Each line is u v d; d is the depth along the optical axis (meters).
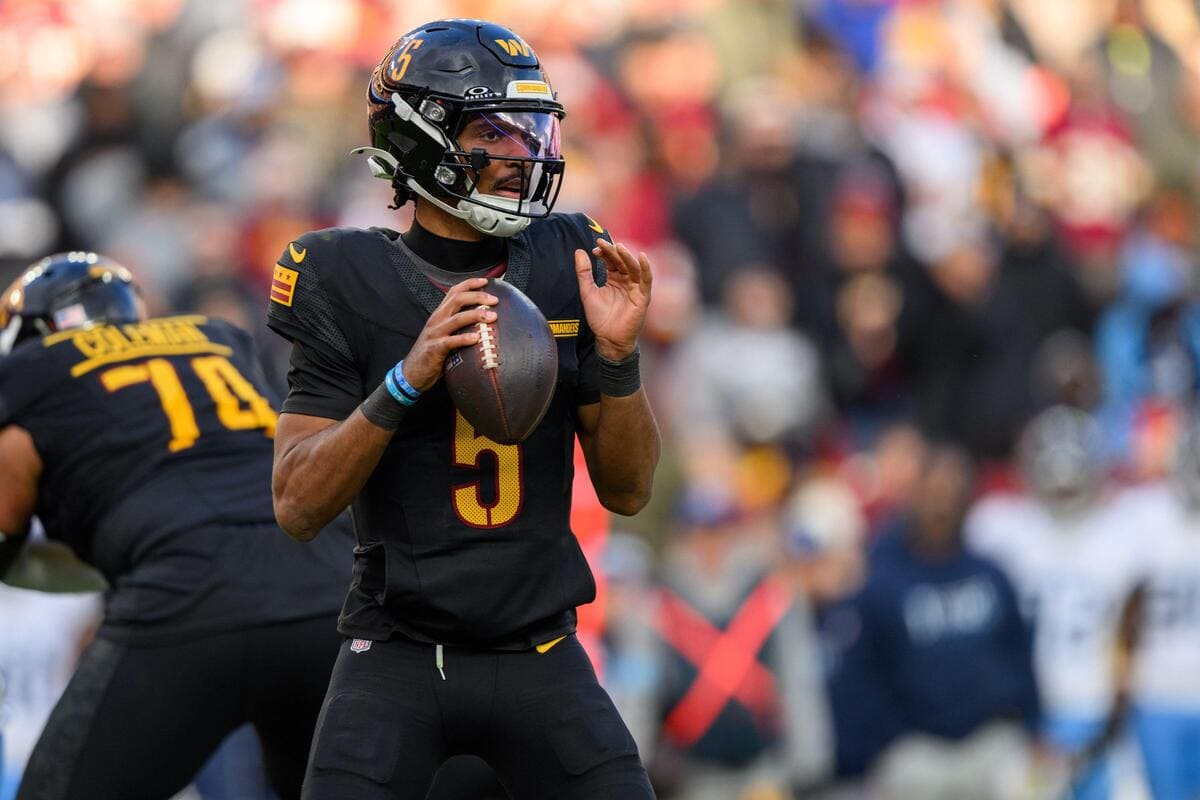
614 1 42.19
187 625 16.16
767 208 38.00
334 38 39.56
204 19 39.66
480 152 13.02
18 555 17.48
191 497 16.62
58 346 17.09
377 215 36.66
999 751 27.03
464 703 13.29
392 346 13.23
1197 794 28.94
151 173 36.78
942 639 26.94
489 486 13.23
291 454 13.00
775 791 26.11
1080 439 29.55
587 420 13.75
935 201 40.41
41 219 36.38
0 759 20.75
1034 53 45.19
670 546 27.50
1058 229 41.12
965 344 37.06
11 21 39.72
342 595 16.33
